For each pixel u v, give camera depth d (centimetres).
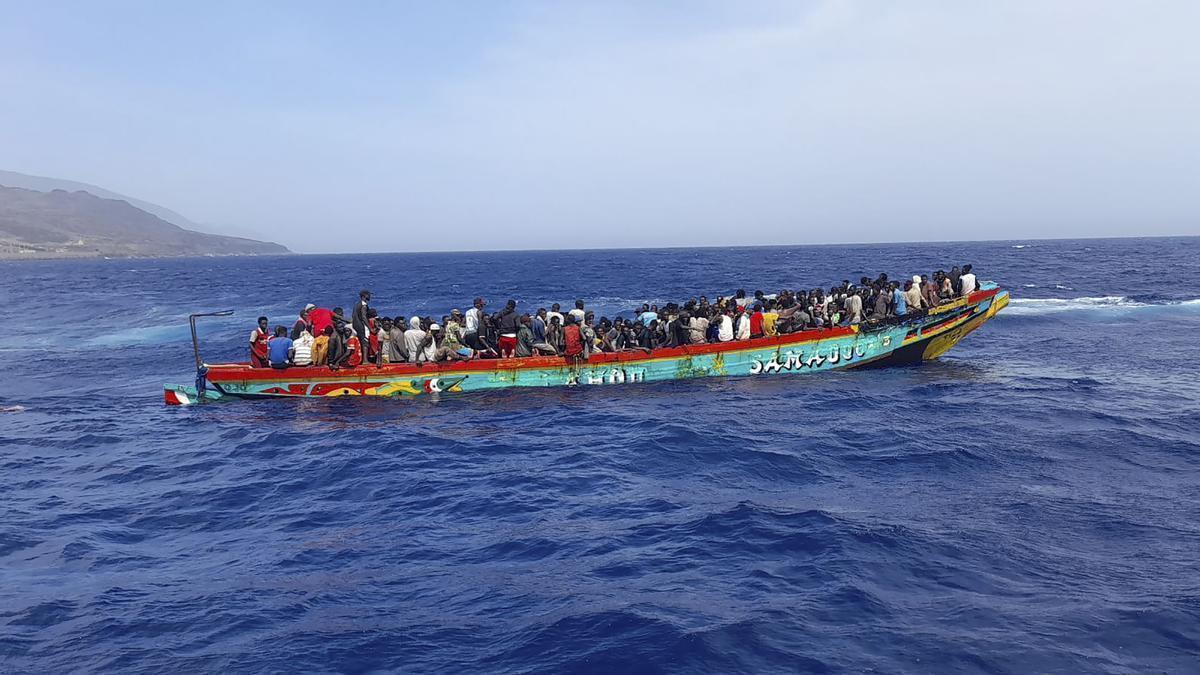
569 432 1302
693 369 1675
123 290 6644
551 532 829
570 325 1600
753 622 598
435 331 1586
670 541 790
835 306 1767
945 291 1850
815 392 1595
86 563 771
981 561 715
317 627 616
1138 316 3025
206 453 1227
